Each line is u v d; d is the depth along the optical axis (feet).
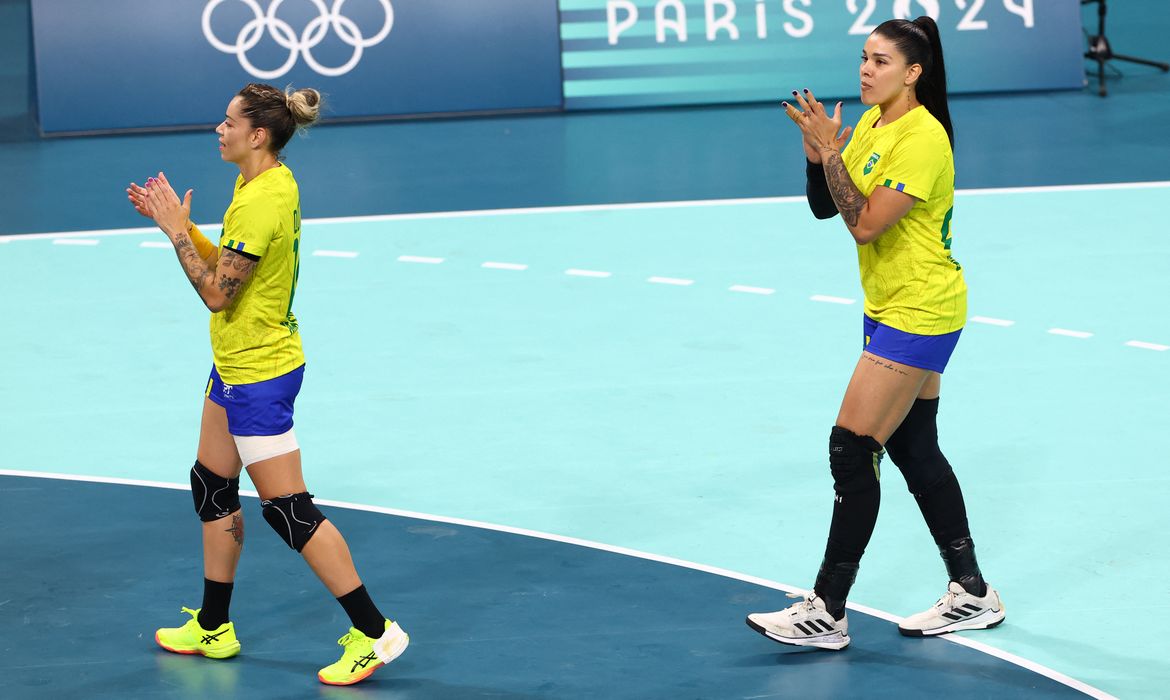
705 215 99.60
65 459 61.21
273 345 42.06
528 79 130.93
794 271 87.04
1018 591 48.75
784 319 78.38
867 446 43.55
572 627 46.68
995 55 133.08
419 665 44.50
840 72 131.34
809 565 50.67
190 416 66.23
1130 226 94.68
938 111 43.83
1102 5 133.39
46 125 124.98
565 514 55.31
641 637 45.98
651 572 50.39
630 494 57.00
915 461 45.65
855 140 45.70
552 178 110.42
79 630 46.83
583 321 78.79
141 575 50.62
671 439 62.44
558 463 60.18
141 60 125.80
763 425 63.77
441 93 130.31
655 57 131.44
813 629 44.32
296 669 44.52
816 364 71.41
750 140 119.96
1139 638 45.37
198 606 48.34
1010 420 63.93
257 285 41.55
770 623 44.27
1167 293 81.41
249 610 48.55
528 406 66.74
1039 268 86.69
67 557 52.03
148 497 57.26
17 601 48.73
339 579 42.57
